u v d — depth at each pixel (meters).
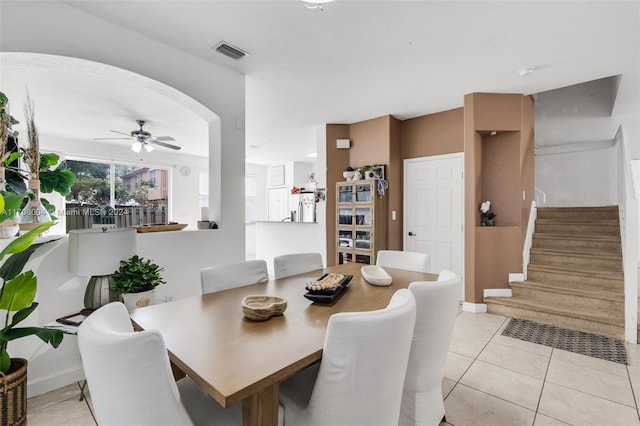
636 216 2.93
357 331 1.01
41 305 2.08
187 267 2.73
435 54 2.79
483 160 4.17
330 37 2.50
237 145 3.07
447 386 2.21
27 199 2.26
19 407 1.74
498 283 3.89
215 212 2.99
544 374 2.36
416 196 4.68
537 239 4.56
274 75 3.19
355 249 4.57
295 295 1.80
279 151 7.26
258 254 6.24
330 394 1.06
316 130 5.39
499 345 2.87
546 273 3.88
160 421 0.92
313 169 9.03
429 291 1.48
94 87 3.41
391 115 4.57
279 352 1.09
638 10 2.16
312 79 3.30
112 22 2.24
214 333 1.25
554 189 6.66
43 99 3.77
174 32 2.40
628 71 3.17
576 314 3.22
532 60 2.91
